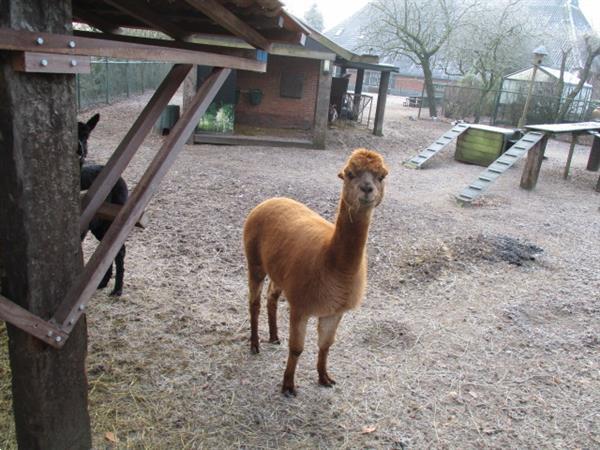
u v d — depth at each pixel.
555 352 4.54
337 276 3.13
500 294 5.61
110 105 19.05
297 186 9.27
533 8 47.78
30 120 2.06
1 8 1.85
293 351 3.55
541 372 4.23
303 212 3.87
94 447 3.05
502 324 4.96
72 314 2.36
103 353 3.98
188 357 4.05
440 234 7.27
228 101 13.49
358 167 2.86
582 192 11.52
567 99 23.69
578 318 5.21
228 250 6.18
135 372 3.81
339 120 19.84
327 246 3.18
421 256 6.35
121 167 2.92
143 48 2.35
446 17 26.50
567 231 8.27
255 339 4.16
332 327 3.58
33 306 2.28
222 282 5.40
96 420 3.27
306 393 3.76
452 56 29.23
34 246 2.21
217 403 3.58
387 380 3.99
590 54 23.56
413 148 15.77
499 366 4.28
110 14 4.00
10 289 2.29
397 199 9.30
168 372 3.85
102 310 4.60
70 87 2.20
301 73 16.33
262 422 3.44
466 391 3.92
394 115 26.09
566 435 3.52
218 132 13.64
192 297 5.02
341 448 3.27
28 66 1.90
